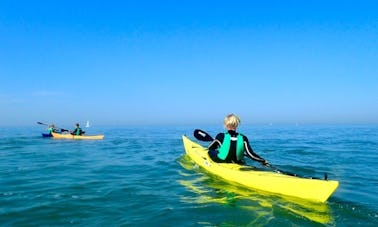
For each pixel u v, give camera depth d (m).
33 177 7.60
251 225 4.19
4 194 5.87
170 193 5.88
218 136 6.99
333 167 9.16
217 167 7.23
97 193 5.93
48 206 5.09
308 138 23.44
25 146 16.62
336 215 4.59
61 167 9.27
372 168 9.01
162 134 33.06
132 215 4.63
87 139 22.86
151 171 8.40
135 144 18.25
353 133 32.81
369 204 5.16
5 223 4.34
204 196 5.63
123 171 8.48
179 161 10.06
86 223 4.33
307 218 4.45
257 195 5.64
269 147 15.48
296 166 9.23
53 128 24.77
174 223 4.29
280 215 4.57
